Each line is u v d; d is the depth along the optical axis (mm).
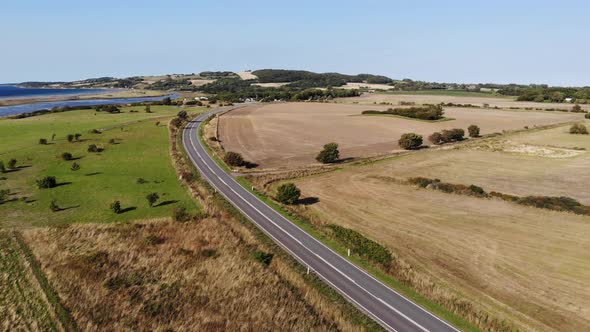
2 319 29156
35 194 56656
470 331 29359
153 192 58719
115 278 35500
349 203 57125
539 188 63375
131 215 49781
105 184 61969
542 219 50594
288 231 46938
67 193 57406
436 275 37469
